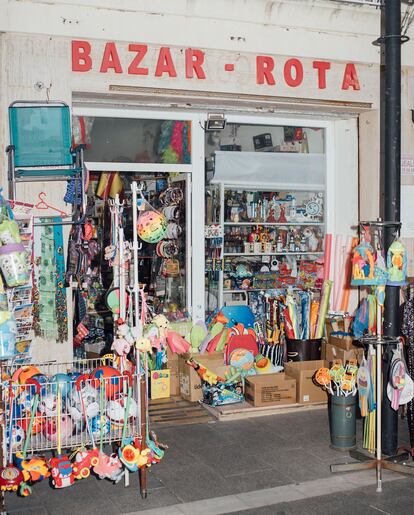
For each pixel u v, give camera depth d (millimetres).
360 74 8031
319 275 8750
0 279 4883
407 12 8148
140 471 5281
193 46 7234
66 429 5043
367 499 5234
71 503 5172
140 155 7789
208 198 8227
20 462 4879
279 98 7660
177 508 5082
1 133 6480
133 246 5633
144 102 7391
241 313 8250
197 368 7336
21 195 6516
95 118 7566
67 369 6035
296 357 7816
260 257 8586
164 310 8086
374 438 6102
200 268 8156
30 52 6574
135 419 5254
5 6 6469
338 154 8664
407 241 8266
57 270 6527
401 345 5898
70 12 6695
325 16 7785
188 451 6223
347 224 8602
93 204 7875
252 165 8422
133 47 6973
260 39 7527
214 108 7789
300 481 5574
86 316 7734
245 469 5816
